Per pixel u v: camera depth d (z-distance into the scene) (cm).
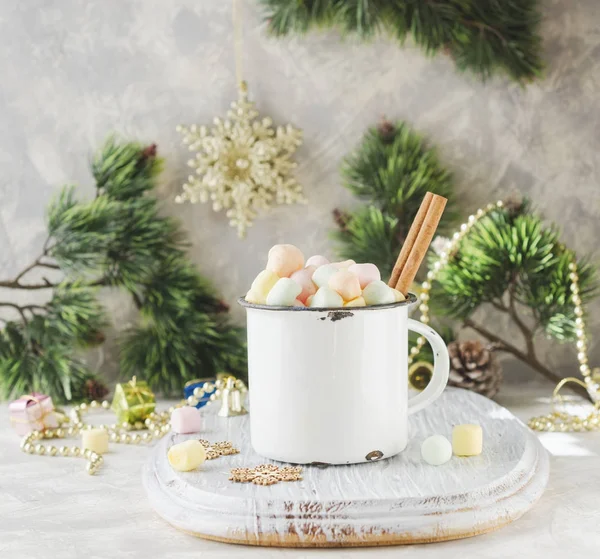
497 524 47
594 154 81
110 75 82
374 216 78
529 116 81
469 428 53
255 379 52
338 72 81
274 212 82
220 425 61
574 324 74
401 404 52
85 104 82
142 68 82
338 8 79
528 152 81
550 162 81
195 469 51
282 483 48
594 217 81
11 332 79
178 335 79
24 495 54
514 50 79
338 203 82
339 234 80
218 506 47
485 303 82
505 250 74
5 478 58
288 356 50
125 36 81
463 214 81
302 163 82
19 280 82
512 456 52
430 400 55
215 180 80
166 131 82
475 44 79
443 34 79
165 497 49
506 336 82
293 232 82
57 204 81
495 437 56
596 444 63
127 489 55
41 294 83
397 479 49
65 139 82
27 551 46
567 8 80
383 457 52
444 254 73
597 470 57
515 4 78
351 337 50
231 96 81
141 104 82
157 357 79
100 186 81
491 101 81
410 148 80
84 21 81
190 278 81
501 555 45
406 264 54
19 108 82
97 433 63
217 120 80
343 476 49
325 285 51
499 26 79
